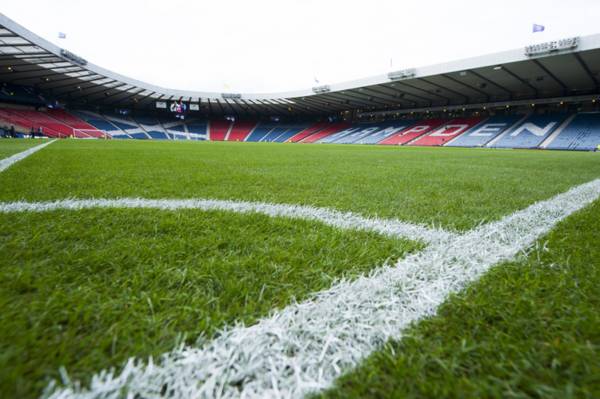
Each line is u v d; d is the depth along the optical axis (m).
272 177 3.16
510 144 23.14
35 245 1.07
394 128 34.28
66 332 0.61
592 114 23.42
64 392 0.48
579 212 1.78
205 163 4.62
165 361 0.54
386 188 2.57
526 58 17.08
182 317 0.67
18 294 0.75
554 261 1.03
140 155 6.09
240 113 44.75
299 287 0.84
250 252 1.08
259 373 0.55
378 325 0.68
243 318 0.68
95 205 1.73
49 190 2.12
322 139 36.91
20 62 22.09
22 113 29.52
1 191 2.03
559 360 0.57
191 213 1.60
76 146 9.40
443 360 0.56
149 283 0.82
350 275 0.92
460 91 26.95
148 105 39.00
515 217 1.65
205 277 0.86
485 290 0.82
